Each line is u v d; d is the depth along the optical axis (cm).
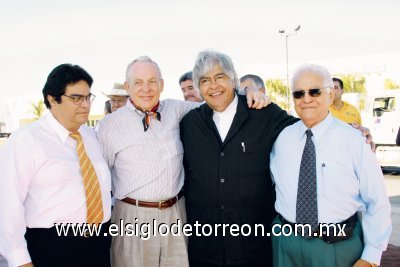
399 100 1163
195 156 281
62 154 238
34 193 234
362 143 237
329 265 234
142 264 276
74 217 238
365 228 240
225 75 272
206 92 275
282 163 254
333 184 236
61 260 234
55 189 233
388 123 1174
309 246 238
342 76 1752
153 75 274
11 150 227
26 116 3181
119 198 280
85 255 241
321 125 244
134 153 274
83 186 241
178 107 306
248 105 282
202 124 283
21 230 228
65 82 229
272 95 2014
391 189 887
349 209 238
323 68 243
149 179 273
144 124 277
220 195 274
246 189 273
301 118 247
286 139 257
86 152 251
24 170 227
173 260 285
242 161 273
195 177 282
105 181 258
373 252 233
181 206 292
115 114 288
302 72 242
